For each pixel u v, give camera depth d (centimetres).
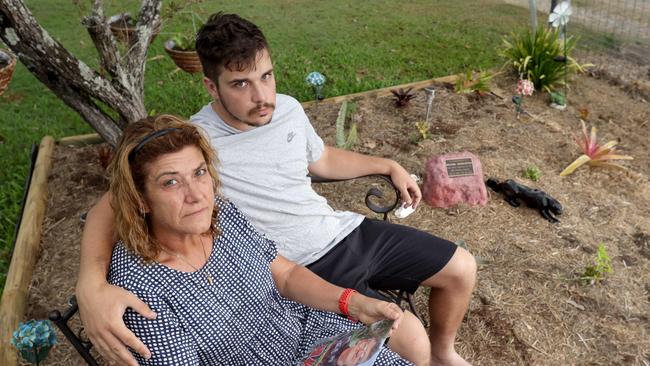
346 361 194
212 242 200
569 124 504
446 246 253
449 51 646
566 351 300
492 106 516
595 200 414
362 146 454
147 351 169
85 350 202
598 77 584
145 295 178
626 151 479
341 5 796
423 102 514
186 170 178
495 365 291
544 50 538
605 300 329
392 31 704
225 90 232
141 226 181
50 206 394
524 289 332
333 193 405
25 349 246
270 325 208
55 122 509
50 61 316
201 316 187
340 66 609
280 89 554
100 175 419
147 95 543
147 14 356
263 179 246
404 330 232
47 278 337
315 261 254
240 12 758
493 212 393
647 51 621
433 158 401
